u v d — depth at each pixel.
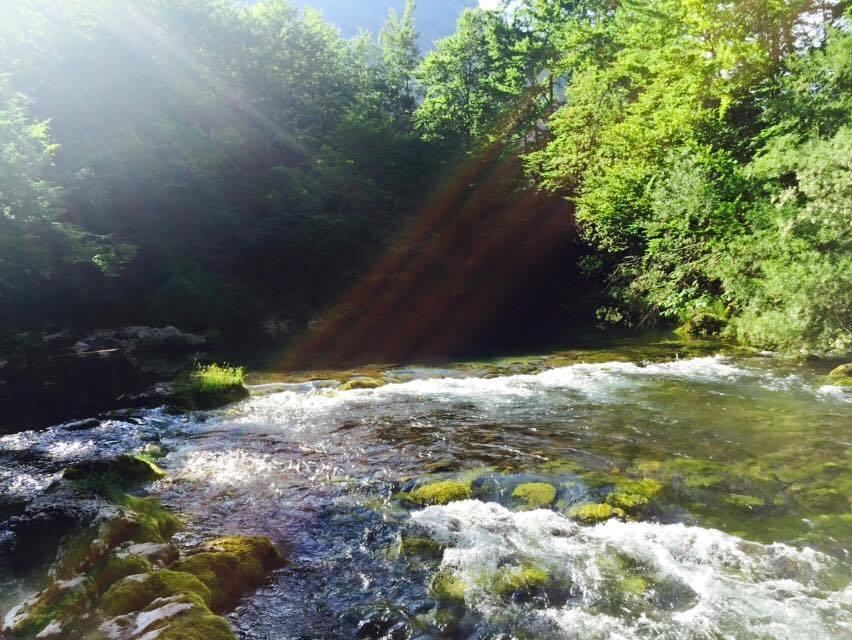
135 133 34.44
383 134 41.66
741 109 20.16
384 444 8.62
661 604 4.58
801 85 15.20
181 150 35.06
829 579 4.92
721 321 19.12
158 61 40.28
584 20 34.47
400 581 4.97
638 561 5.20
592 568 5.09
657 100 22.70
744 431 8.83
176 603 4.13
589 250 30.34
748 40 19.03
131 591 4.34
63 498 6.09
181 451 8.62
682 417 9.70
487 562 5.21
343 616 4.50
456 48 48.56
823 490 6.63
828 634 4.18
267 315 33.22
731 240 16.78
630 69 24.83
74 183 30.81
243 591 4.82
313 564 5.27
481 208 36.22
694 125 20.33
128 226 32.91
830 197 12.41
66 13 36.31
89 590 4.45
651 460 7.66
